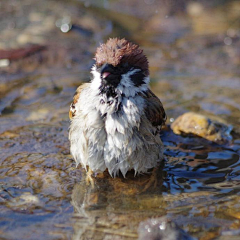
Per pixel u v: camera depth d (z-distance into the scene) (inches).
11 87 571.2
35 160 407.5
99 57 371.2
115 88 364.5
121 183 376.2
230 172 395.2
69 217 320.2
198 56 696.4
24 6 820.0
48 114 504.7
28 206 333.4
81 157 377.4
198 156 425.7
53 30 749.3
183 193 359.6
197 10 887.1
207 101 542.9
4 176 377.4
